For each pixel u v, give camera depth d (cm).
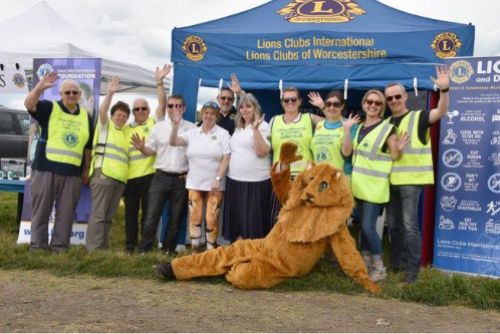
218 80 767
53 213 777
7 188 834
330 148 642
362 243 637
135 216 743
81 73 767
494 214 639
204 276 600
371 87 731
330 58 743
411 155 594
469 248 651
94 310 491
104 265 640
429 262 694
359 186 608
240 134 679
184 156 711
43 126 700
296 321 471
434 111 586
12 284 584
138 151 732
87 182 746
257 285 567
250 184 670
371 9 825
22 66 936
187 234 773
